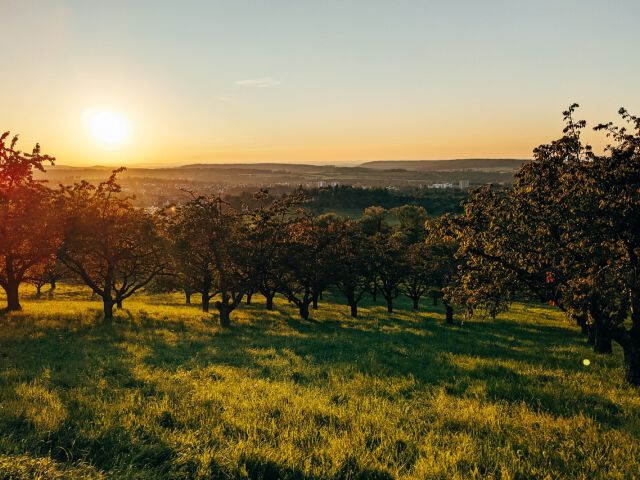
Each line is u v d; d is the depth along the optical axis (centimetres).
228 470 631
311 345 2012
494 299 1727
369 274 4322
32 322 2284
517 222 1583
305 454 695
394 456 718
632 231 1281
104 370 1291
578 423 912
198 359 1540
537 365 1719
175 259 3159
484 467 686
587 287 1275
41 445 689
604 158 1398
